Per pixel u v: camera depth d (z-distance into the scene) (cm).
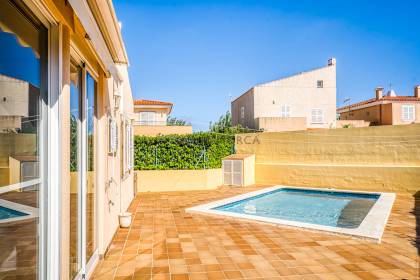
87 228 468
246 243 680
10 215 231
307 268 536
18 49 238
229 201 1206
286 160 1772
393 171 1428
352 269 531
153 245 661
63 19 294
